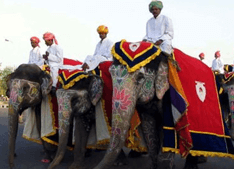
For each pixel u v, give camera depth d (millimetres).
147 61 4129
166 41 4535
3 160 6145
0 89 34219
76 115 5211
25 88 5574
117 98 3953
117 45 4305
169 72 4355
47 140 5797
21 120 12094
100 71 5480
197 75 4770
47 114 5859
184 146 4316
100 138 5344
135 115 4543
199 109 4559
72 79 5180
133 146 4910
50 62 6738
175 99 4277
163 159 4469
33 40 8086
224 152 4652
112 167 5598
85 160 6105
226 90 5578
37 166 5691
